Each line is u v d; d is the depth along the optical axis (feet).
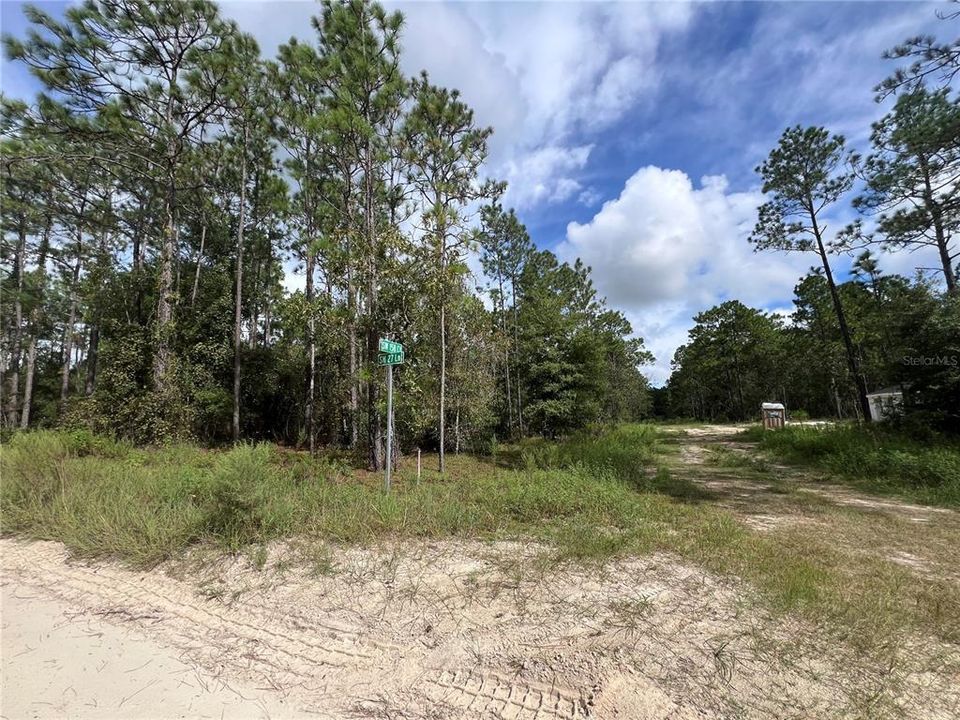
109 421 42.75
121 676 9.49
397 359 23.71
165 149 50.70
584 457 38.88
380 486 28.04
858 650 9.43
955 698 8.24
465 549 15.01
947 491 25.55
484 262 74.18
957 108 37.06
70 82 42.34
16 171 51.19
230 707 8.57
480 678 9.10
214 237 69.56
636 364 150.61
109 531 16.08
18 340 88.84
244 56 46.96
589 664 9.20
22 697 8.85
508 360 68.59
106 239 75.66
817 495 27.02
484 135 42.70
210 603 12.37
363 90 38.81
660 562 13.94
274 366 63.93
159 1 42.45
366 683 9.16
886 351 48.49
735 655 9.29
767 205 71.82
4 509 18.98
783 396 155.33
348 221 44.73
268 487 19.21
